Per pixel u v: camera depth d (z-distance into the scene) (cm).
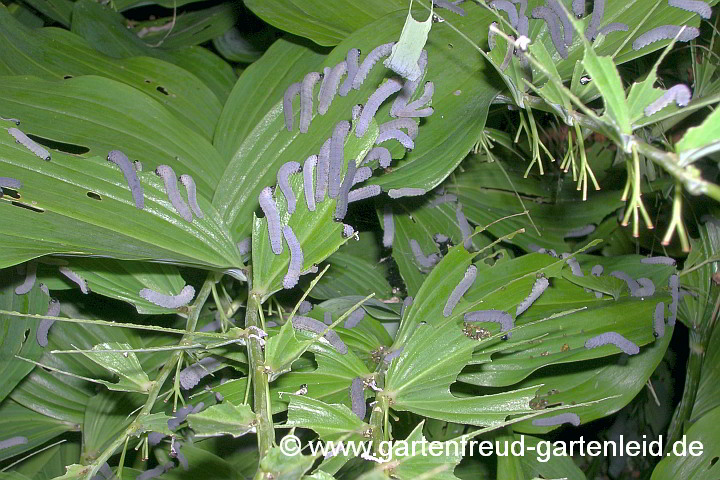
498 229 48
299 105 39
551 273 39
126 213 36
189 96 46
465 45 40
